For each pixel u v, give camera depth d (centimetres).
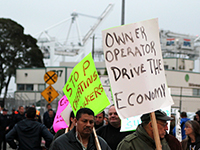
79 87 537
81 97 533
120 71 461
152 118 459
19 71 5781
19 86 5778
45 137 785
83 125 459
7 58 5756
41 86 5631
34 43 6128
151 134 471
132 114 459
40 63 6153
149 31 480
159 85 480
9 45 5741
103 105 515
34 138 784
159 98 476
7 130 1486
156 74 480
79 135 471
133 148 471
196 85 5694
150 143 469
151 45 481
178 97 5153
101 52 6800
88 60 529
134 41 468
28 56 5962
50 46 7300
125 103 460
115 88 458
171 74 5450
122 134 666
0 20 5759
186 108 3931
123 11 2508
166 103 481
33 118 794
